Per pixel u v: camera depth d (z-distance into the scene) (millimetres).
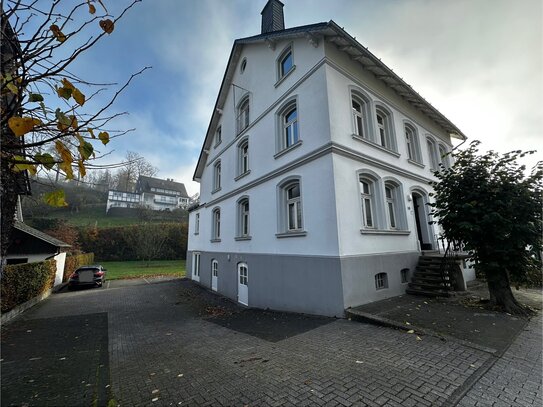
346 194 8195
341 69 9273
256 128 12352
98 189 53344
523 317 6449
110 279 23219
